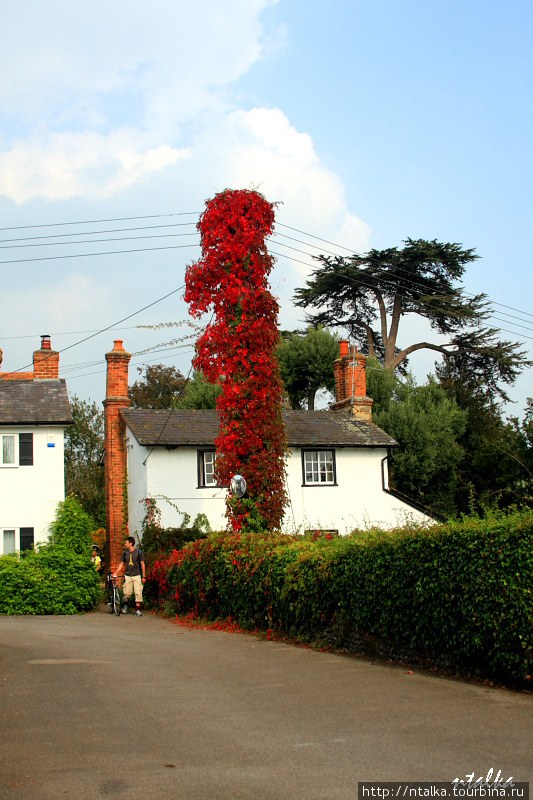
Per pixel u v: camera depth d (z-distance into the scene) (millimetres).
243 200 18688
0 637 14508
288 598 13422
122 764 6059
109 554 28844
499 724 7109
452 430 39906
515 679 8742
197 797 5336
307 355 43156
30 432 25531
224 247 18469
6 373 29141
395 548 10516
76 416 43312
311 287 45250
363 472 29188
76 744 6617
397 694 8484
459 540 9336
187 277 18922
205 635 14602
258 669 10266
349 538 12492
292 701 8203
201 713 7703
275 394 18469
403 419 38719
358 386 31984
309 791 5457
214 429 27828
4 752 6387
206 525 26219
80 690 8898
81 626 17156
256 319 18516
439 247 42719
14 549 24875
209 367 18516
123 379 29703
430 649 10047
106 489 29984
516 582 8484
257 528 17781
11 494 25109
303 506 27922
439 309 41438
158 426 27469
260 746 6527
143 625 17359
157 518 25766
